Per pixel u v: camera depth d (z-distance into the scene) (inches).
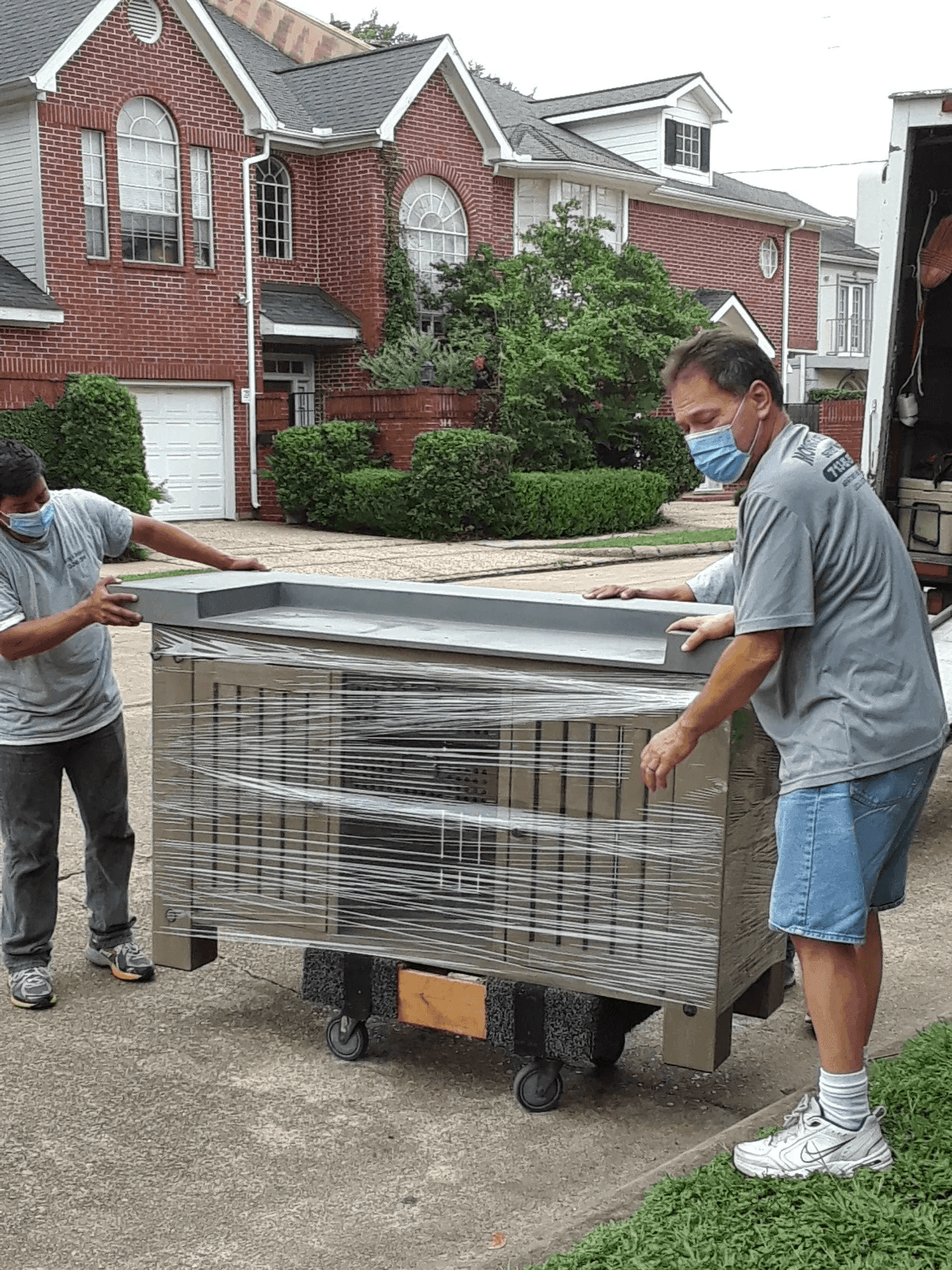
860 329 1347.2
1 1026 152.8
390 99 823.1
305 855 140.3
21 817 154.3
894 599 103.4
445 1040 150.5
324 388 863.1
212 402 789.2
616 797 124.6
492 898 131.6
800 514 100.7
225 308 780.0
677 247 1064.2
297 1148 126.3
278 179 834.2
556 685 126.0
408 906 135.9
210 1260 108.6
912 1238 97.8
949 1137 112.3
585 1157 124.5
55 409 650.8
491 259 859.4
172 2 731.4
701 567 645.3
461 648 129.2
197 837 146.2
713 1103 135.6
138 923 186.5
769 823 132.1
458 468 707.4
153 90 730.8
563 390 805.9
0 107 696.4
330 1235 111.9
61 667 152.3
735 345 106.2
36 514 148.2
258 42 1003.3
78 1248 110.3
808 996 108.6
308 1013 157.0
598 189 976.3
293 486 767.1
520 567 616.1
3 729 152.4
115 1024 153.6
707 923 122.4
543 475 738.8
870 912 114.3
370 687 135.5
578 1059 128.4
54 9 722.8
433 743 133.3
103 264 719.7
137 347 739.4
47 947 159.8
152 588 144.3
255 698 141.0
